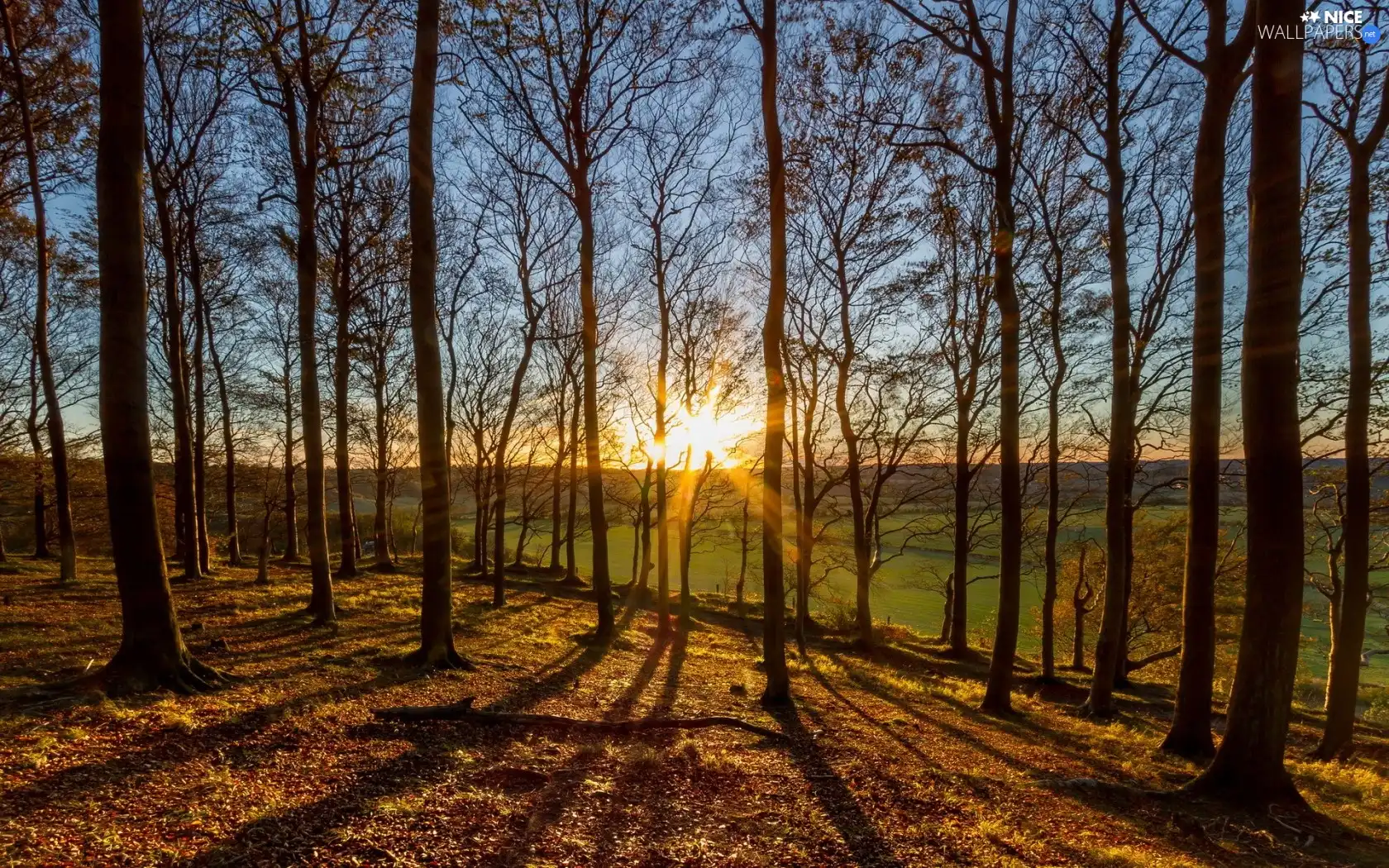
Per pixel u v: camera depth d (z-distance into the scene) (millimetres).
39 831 3832
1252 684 6777
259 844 4031
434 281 9906
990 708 12070
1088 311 18828
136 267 6828
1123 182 12688
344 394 21719
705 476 28125
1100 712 13312
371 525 49094
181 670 7000
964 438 21266
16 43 14547
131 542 6805
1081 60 13594
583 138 14969
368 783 5129
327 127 16781
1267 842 5793
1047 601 18688
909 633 28609
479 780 5477
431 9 9648
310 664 8930
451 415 28172
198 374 21656
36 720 5438
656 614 24250
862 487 25656
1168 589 25203
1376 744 12062
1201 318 9320
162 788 4617
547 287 22312
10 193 16812
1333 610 19406
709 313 25109
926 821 5621
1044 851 5125
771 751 7398
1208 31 9500
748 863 4555
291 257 18031
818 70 15016
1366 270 10820
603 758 6387
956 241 19422
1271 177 6531
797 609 20641
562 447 33281
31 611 11062
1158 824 6027
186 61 15703
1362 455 10805
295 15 12906
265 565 18609
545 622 17547
